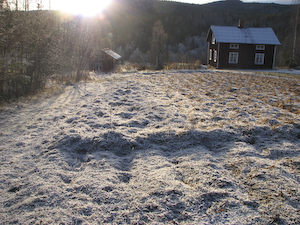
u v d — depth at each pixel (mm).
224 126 6020
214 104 8609
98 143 5344
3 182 3938
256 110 7594
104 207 3195
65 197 3426
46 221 2938
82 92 11555
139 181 3859
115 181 3863
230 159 4484
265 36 30219
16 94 10312
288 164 4137
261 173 3783
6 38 9500
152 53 46312
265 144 5074
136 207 3166
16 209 3213
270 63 29922
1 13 9406
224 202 3207
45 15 12672
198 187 3545
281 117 6734
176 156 4750
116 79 16391
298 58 36000
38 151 5125
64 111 8195
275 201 3135
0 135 6020
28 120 7230
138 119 6934
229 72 22812
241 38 29953
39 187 3641
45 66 12414
